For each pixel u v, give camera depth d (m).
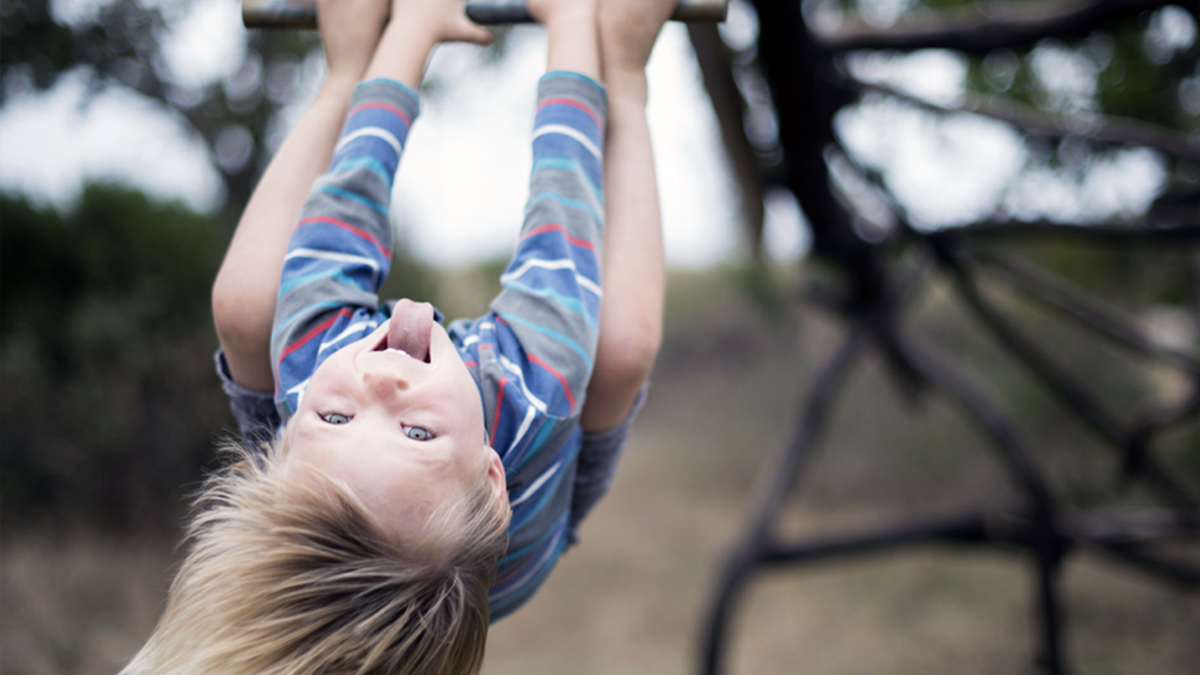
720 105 3.12
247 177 5.79
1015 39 3.43
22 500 7.12
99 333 7.42
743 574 4.48
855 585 9.12
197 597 0.83
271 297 1.10
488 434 0.99
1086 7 3.26
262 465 0.96
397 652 0.81
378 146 1.16
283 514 0.82
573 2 1.30
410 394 0.85
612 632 7.94
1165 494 4.64
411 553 0.83
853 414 12.00
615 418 1.17
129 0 4.77
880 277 4.56
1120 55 4.90
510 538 1.07
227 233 7.50
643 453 13.77
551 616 8.26
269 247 1.13
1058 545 4.61
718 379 15.62
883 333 4.67
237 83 5.52
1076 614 8.07
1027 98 5.17
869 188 4.29
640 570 9.38
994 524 4.70
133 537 7.22
